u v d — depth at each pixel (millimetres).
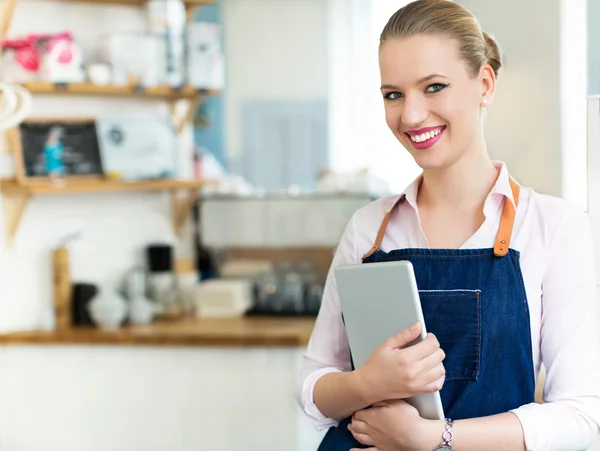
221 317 3900
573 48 2109
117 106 3918
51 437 3631
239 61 6172
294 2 6113
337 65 6129
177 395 3576
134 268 4023
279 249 4398
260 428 3549
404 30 1421
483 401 1462
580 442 1402
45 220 3777
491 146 2223
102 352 3584
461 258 1490
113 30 3898
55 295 3725
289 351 3500
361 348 1504
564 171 2121
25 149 3625
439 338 1479
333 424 1614
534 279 1468
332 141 6168
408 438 1402
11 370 3627
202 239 4227
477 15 2248
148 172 3871
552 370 1447
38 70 3596
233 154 6180
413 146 1455
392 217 1614
